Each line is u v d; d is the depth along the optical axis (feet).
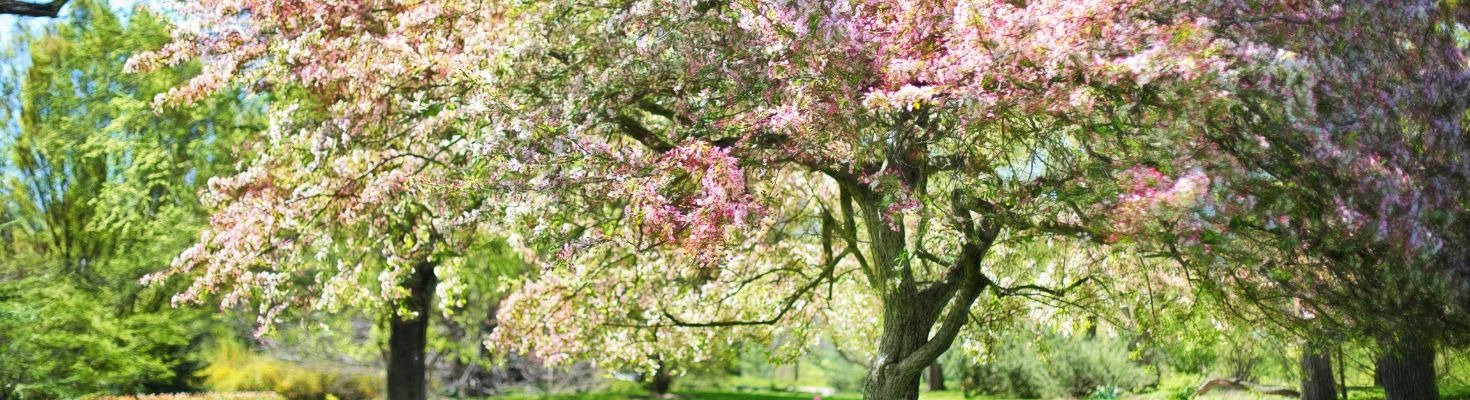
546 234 25.41
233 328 76.43
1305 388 49.14
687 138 25.89
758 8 24.59
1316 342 27.86
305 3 31.76
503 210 27.09
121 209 60.64
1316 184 20.95
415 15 30.45
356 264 37.24
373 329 70.38
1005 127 24.26
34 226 67.87
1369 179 20.18
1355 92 20.74
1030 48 20.51
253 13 32.94
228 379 87.45
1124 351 85.05
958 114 22.54
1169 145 20.65
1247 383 63.00
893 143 24.64
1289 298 26.40
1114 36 20.67
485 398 103.91
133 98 60.95
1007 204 23.58
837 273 41.45
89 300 55.21
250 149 44.11
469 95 30.19
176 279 60.29
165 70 60.80
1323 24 21.45
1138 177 20.75
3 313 48.70
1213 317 32.32
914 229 33.68
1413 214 20.02
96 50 64.34
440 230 30.48
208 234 34.50
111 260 61.57
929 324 29.45
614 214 32.55
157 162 61.00
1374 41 21.27
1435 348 26.43
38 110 67.77
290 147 33.76
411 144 34.27
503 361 71.05
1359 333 25.94
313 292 37.73
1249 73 20.31
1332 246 21.75
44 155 65.87
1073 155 23.82
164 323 57.47
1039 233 25.17
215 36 33.81
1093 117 22.08
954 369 104.37
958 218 24.22
